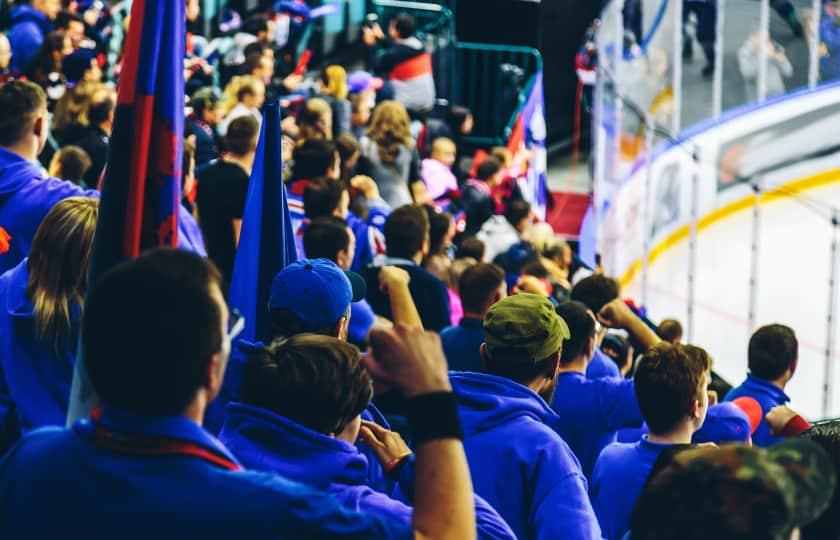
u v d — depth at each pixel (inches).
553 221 603.2
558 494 121.9
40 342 128.8
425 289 224.8
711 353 503.2
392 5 564.1
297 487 72.6
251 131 248.8
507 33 616.4
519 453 123.6
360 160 393.1
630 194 495.2
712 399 189.2
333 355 98.4
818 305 511.2
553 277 347.6
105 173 100.9
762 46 514.6
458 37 614.9
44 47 404.8
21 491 74.1
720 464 59.4
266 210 142.3
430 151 499.8
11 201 172.7
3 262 173.8
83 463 73.2
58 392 129.3
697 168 505.4
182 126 102.1
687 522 58.4
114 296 70.9
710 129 513.0
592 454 161.2
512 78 589.0
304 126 353.1
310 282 125.9
